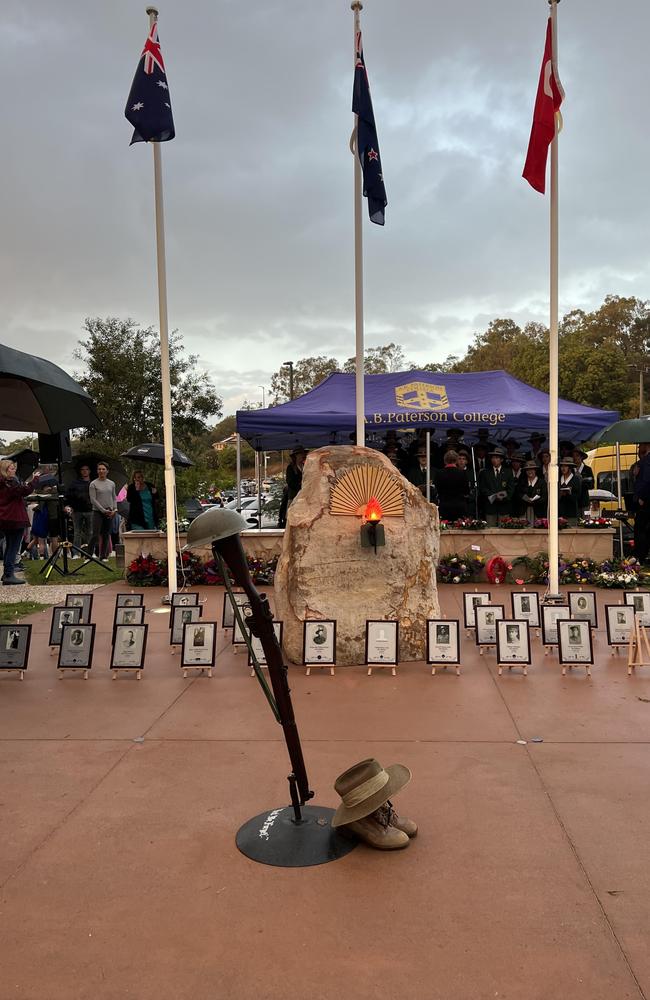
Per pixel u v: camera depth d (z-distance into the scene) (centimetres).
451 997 238
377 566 660
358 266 884
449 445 1470
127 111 827
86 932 274
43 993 243
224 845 335
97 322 2473
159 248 866
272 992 242
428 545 687
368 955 259
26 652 604
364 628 645
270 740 462
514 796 380
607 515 1444
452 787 391
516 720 496
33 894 298
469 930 272
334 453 704
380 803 322
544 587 1037
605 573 1041
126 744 458
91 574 1248
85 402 571
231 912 285
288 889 300
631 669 618
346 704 533
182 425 2517
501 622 618
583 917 279
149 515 1230
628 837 339
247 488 3681
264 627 337
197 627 620
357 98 862
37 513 1533
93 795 387
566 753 437
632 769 413
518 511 1261
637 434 1190
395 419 1335
